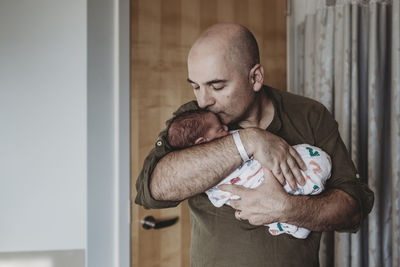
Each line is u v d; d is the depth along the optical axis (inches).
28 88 64.9
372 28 57.9
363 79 60.9
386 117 59.1
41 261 64.6
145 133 64.4
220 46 40.8
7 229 64.1
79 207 65.4
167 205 39.0
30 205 64.6
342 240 60.9
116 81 64.6
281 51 69.0
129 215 63.9
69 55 65.8
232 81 40.9
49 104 65.2
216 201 41.0
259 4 67.8
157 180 37.4
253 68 42.1
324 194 40.0
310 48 67.2
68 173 65.4
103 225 64.4
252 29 67.6
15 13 65.1
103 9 65.0
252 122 44.2
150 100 64.7
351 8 61.0
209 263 42.8
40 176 64.8
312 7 67.2
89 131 64.2
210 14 66.2
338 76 62.7
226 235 42.1
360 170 60.9
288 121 44.9
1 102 64.2
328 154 43.7
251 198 38.4
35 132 64.9
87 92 64.3
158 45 64.9
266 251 41.1
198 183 36.9
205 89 41.6
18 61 64.9
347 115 60.6
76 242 65.3
